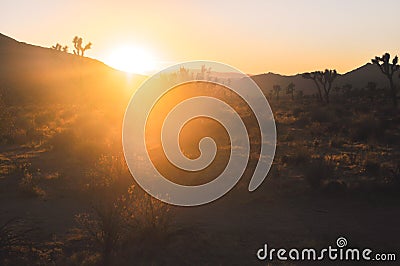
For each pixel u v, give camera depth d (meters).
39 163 19.75
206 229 10.47
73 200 13.46
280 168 17.58
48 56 125.31
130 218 10.22
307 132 31.00
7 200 13.55
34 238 10.04
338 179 15.31
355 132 28.98
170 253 8.93
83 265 8.35
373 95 73.81
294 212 12.10
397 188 13.77
